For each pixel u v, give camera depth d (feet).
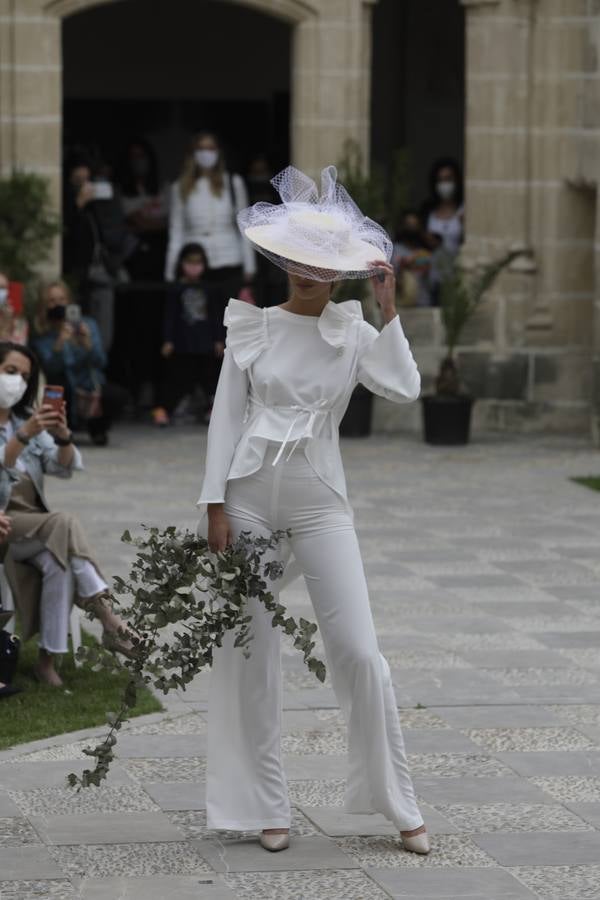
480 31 70.49
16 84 68.54
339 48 70.59
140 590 24.63
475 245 71.67
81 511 51.67
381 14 88.74
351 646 24.80
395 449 66.23
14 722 31.12
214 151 71.31
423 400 67.62
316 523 25.09
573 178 70.33
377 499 55.21
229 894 23.48
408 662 35.91
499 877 24.14
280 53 89.92
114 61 88.99
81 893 23.45
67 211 71.26
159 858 24.80
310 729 31.14
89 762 28.96
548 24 69.87
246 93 90.22
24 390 34.09
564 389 72.08
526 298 71.46
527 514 53.16
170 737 30.45
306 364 25.09
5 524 32.71
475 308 68.85
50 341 63.87
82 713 31.83
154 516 51.13
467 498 55.72
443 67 89.35
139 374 74.69
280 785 25.35
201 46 89.51
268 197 77.56
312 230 24.67
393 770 25.11
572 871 24.39
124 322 74.23
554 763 29.32
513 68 70.23
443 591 42.60
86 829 25.89
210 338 70.38
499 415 72.08
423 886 23.80
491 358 71.87
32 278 67.77
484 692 33.73
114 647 26.25
